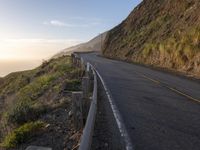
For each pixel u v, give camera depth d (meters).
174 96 14.55
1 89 50.16
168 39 35.81
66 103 12.88
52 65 37.41
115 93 15.34
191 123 9.59
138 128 8.97
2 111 27.64
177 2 44.94
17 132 9.86
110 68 32.22
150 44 41.50
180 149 7.23
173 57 32.09
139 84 18.97
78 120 8.42
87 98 8.78
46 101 15.95
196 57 27.53
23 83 37.09
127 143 7.64
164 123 9.57
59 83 20.00
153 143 7.65
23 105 13.06
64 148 7.94
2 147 9.73
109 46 69.00
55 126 9.95
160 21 47.56
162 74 25.92
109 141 7.80
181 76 24.52
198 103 12.85
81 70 20.50
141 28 56.12
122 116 10.42
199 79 22.33
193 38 29.61
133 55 47.62
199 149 7.25
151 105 12.38
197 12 34.28
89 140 6.25
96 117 10.28
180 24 37.06
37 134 9.65
